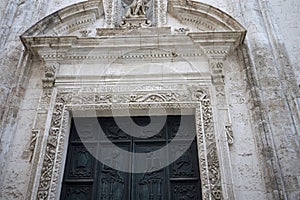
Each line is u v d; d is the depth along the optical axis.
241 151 7.16
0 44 8.86
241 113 7.73
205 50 8.63
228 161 6.91
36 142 7.27
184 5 9.79
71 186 7.09
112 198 6.97
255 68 8.24
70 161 7.41
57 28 9.36
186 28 9.63
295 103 7.62
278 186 6.42
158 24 9.70
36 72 8.61
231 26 9.02
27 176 6.91
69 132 7.75
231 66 8.61
